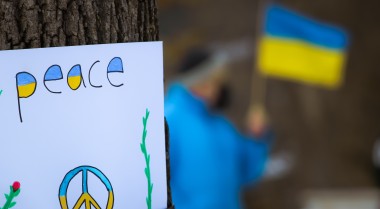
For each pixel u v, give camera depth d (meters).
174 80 8.11
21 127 1.33
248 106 7.97
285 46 5.16
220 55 4.36
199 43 8.21
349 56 8.16
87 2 1.49
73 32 1.47
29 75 1.33
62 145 1.37
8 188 1.32
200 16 8.28
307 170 7.76
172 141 4.10
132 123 1.47
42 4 1.44
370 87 8.10
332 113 8.02
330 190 7.70
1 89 1.31
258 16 8.22
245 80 8.05
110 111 1.43
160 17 8.26
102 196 1.44
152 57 1.49
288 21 5.15
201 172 4.07
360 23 8.22
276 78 8.01
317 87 8.05
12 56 1.31
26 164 1.34
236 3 8.28
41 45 1.44
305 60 5.14
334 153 7.91
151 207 1.52
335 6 8.20
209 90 4.21
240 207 4.32
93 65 1.41
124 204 1.47
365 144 7.96
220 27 8.25
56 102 1.36
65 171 1.38
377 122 8.03
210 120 4.21
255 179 4.67
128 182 1.47
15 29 1.42
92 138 1.41
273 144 7.85
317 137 7.95
